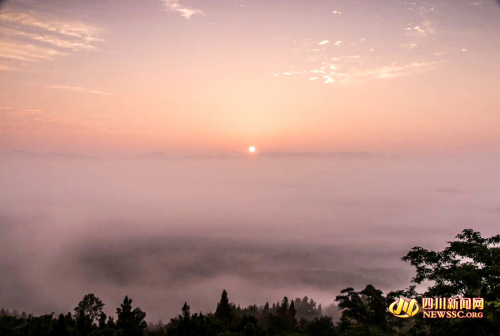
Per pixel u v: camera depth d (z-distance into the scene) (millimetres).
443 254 36438
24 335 35812
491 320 30016
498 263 32000
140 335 41188
